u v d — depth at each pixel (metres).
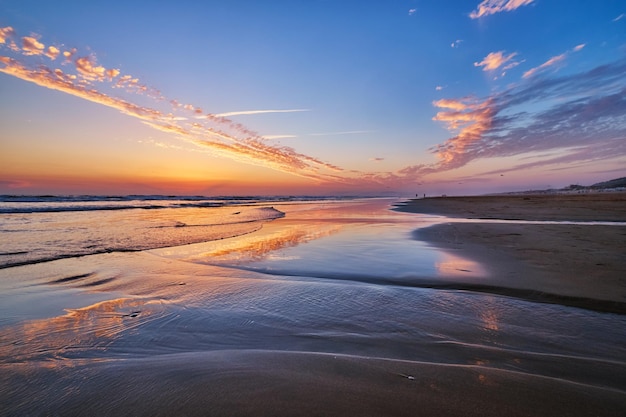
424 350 3.11
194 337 3.44
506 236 10.53
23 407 2.09
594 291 4.82
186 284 5.62
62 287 5.40
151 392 2.24
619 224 13.75
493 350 3.11
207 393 2.20
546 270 6.04
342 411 1.97
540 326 3.75
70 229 13.28
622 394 2.22
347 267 6.82
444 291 5.16
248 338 3.43
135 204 38.53
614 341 3.34
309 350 3.11
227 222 17.66
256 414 1.94
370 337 3.45
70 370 2.62
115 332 3.57
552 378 2.46
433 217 20.64
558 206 26.17
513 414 1.95
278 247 9.41
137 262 7.43
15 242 9.75
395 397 2.13
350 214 24.73
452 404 2.05
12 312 4.19
